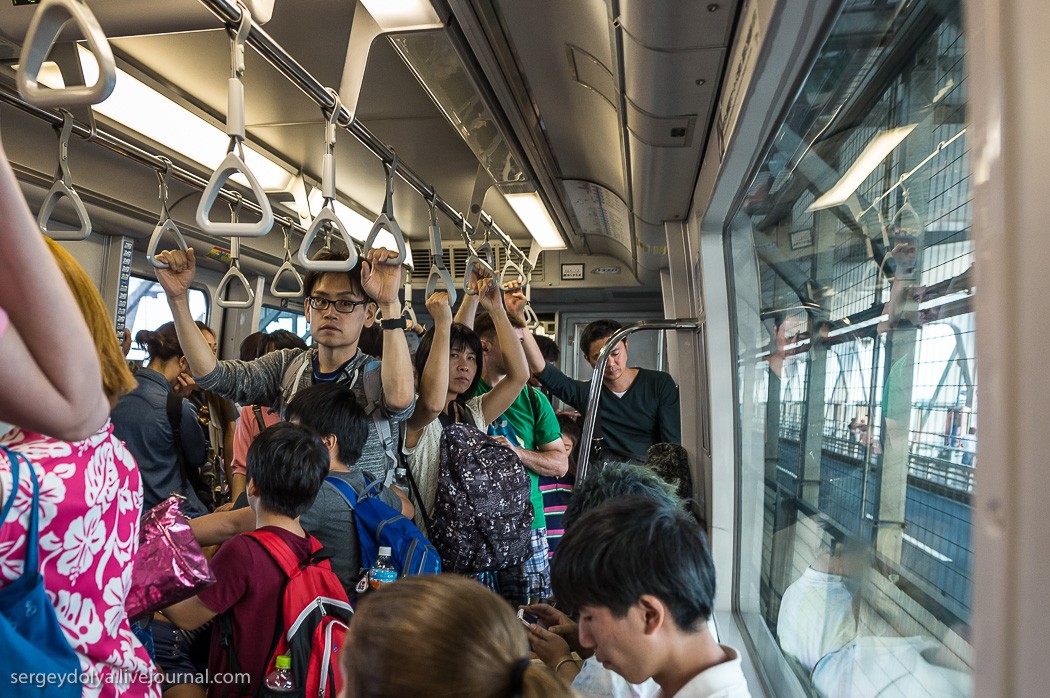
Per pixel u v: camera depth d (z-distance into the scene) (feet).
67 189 7.09
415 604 2.92
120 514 3.40
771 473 6.69
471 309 10.19
